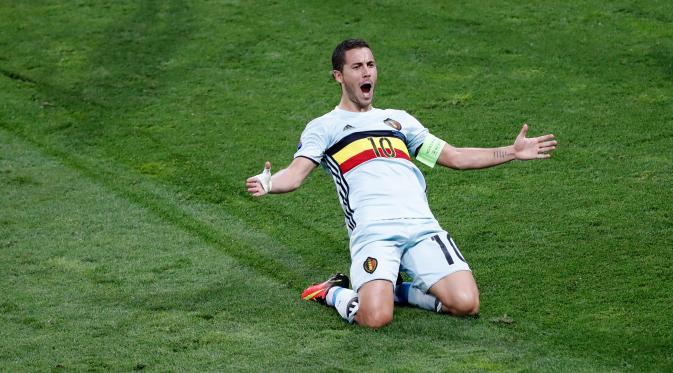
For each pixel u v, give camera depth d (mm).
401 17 37281
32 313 21047
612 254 23281
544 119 30703
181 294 22031
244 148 30172
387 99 32250
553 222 25141
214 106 32594
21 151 30406
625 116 30625
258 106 32469
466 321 20438
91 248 24547
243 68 34719
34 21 38250
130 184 28344
